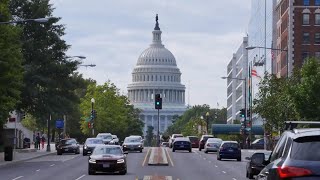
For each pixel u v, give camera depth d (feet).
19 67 186.09
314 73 195.31
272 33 504.84
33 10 255.29
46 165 186.39
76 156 248.11
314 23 410.93
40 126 410.31
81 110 462.60
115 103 471.21
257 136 524.11
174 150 296.30
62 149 262.26
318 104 191.42
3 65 175.22
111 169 144.15
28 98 258.16
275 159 46.09
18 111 266.16
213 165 193.98
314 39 410.52
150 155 248.52
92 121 390.83
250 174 133.28
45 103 263.90
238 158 222.89
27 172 154.71
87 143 253.65
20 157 227.40
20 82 197.16
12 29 182.39
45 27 260.01
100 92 469.16
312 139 41.98
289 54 409.69
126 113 553.23
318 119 190.90
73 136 481.87
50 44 265.34
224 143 224.94
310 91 190.90
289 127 51.16
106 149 149.38
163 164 189.26
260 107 231.91
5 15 181.88
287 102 208.85
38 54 257.75
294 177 40.45
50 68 260.01
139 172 156.25
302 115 193.36
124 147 277.23
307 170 40.27
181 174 151.64
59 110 268.82
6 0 185.47
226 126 523.29
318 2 411.54
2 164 183.83
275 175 42.47
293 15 411.75
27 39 256.11
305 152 41.42
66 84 268.00
